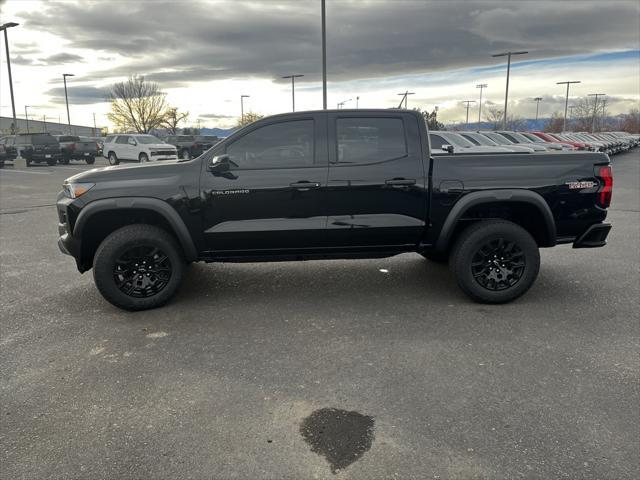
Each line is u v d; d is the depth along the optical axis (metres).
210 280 5.75
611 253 6.85
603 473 2.44
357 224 4.66
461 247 4.70
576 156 4.75
